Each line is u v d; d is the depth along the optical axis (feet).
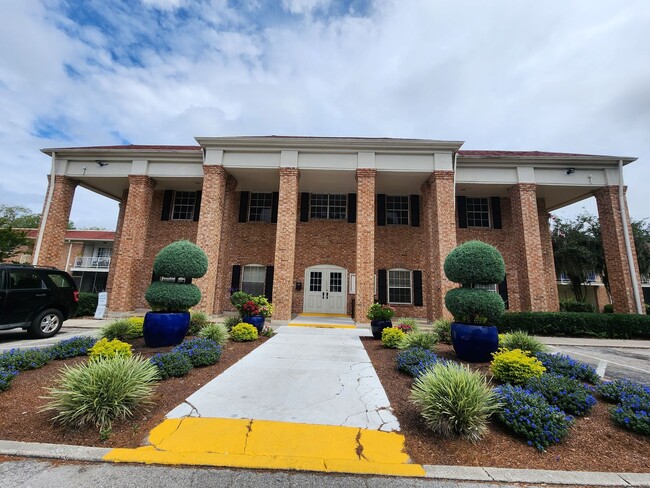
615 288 41.91
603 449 10.01
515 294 49.24
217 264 43.73
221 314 44.57
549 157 43.37
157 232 52.24
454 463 9.02
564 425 10.40
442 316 38.78
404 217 52.75
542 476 8.38
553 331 36.63
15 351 16.96
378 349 23.95
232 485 7.66
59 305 27.09
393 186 49.32
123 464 8.48
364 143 41.45
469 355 19.17
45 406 11.05
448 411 10.23
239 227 52.39
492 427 11.18
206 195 41.91
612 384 14.34
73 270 78.02
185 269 22.48
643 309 39.68
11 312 23.76
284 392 13.97
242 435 10.00
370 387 14.89
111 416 10.46
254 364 18.76
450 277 21.79
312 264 51.13
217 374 16.60
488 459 9.26
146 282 50.96
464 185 46.09
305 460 8.77
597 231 68.33
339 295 50.24
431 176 43.27
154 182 47.44
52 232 44.01
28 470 8.06
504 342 21.68
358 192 40.91
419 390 11.89
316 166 42.22
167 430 10.20
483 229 51.16
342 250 51.42
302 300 50.14
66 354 18.04
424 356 17.72
